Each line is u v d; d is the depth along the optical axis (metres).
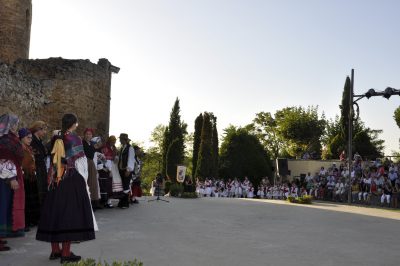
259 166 41.31
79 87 18.36
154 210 11.83
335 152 44.00
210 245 7.25
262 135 60.72
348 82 45.44
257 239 8.00
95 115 19.45
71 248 6.64
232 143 42.66
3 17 22.06
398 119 49.75
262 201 17.45
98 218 9.91
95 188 10.30
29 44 23.62
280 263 6.09
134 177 13.43
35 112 16.31
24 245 6.81
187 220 10.12
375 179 22.23
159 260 6.03
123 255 6.27
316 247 7.42
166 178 37.97
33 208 8.03
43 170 8.27
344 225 10.48
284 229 9.40
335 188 24.62
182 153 38.69
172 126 39.91
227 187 34.31
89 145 10.16
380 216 13.01
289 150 57.41
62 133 5.98
